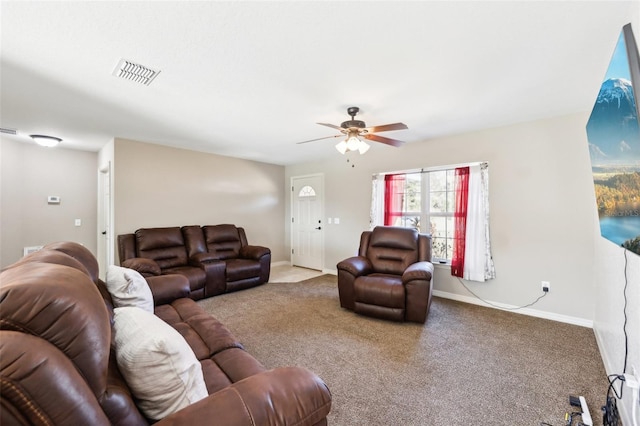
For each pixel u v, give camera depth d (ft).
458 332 9.02
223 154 16.47
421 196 13.44
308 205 18.95
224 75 6.82
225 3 4.42
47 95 7.93
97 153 15.71
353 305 10.62
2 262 12.70
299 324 9.61
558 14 4.74
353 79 7.06
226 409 2.72
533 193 10.44
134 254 12.24
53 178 14.37
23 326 2.05
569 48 5.75
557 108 9.18
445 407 5.61
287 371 3.42
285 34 5.25
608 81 4.88
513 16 4.79
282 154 16.48
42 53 5.82
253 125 10.76
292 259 20.12
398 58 6.11
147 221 13.56
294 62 6.25
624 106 4.29
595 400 5.82
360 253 12.84
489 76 6.95
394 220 14.20
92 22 4.84
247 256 15.02
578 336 8.71
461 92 7.88
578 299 9.62
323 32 5.20
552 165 10.07
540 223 10.32
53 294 2.19
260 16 4.75
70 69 6.49
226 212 16.96
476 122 10.59
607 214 5.71
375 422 5.21
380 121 10.38
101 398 2.37
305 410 3.07
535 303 10.44
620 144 4.61
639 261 4.57
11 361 1.83
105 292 5.86
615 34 5.26
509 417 5.36
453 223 12.44
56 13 4.59
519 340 8.45
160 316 6.63
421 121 10.43
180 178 14.78
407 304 9.57
